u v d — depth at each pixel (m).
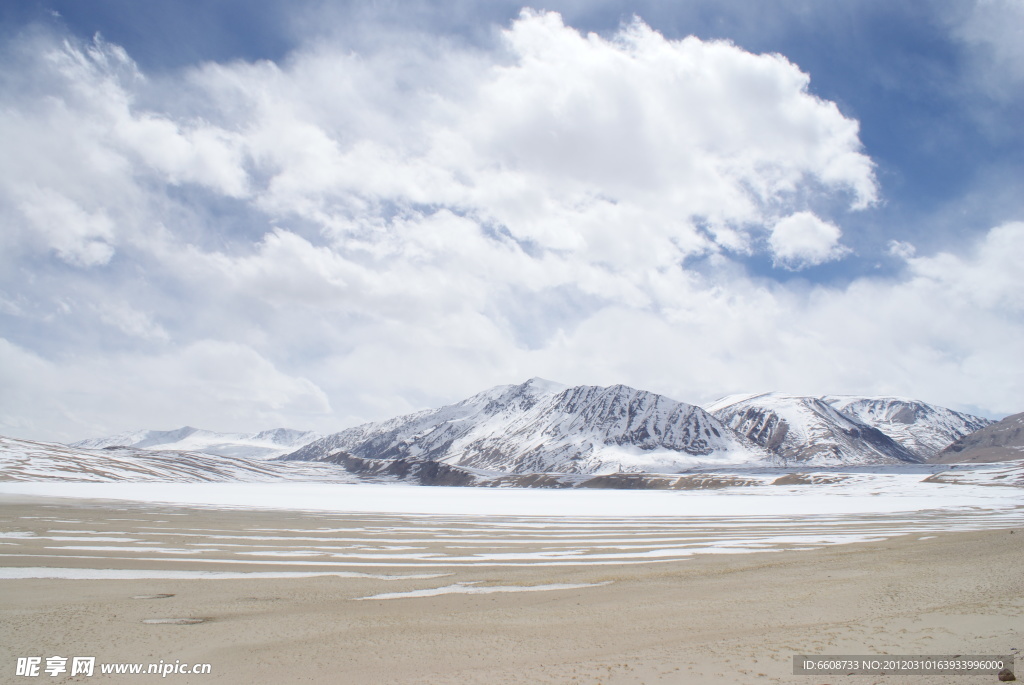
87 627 16.91
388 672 12.95
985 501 88.62
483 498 113.00
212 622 17.64
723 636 15.18
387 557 31.55
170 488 137.38
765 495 121.31
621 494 141.38
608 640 15.23
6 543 34.34
